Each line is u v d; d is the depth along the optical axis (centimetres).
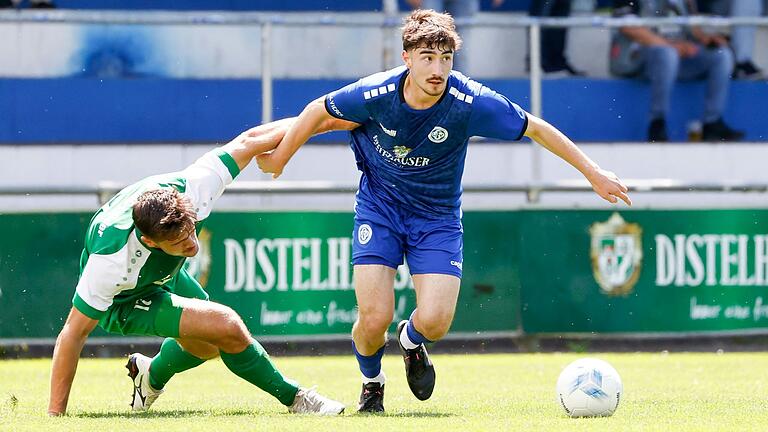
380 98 2022
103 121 4256
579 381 2028
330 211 3825
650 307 3941
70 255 3747
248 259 3781
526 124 2066
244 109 4291
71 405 2384
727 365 3494
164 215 1886
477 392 2697
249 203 4191
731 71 4359
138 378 2211
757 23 4112
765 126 4388
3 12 4312
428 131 2031
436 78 1939
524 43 4334
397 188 2116
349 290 3834
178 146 4250
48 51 4241
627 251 3931
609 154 4334
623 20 4062
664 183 4003
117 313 2034
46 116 4241
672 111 4366
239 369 2064
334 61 4309
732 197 4319
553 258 3916
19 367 3525
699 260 3956
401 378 3089
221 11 4766
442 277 2089
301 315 3806
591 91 4338
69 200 4112
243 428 1814
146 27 4247
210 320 2006
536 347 4019
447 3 4466
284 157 2153
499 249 3897
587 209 3928
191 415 2084
